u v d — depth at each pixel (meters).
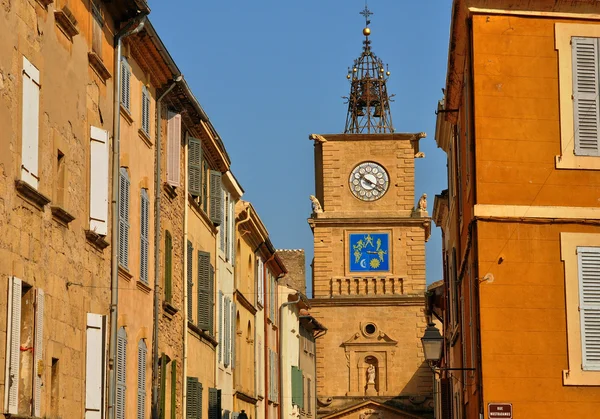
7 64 22.47
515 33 29.62
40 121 24.80
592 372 28.70
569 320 28.84
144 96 36.28
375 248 115.81
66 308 26.70
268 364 71.06
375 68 124.06
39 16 24.73
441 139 47.34
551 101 29.50
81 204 28.25
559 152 29.39
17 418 22.58
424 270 115.12
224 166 51.84
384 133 119.44
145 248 36.00
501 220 29.08
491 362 28.67
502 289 28.92
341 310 114.38
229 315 55.16
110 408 30.28
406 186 117.00
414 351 113.38
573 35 29.62
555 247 29.11
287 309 83.56
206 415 47.84
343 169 117.38
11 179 22.72
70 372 27.02
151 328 36.78
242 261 61.50
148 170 36.81
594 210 29.23
